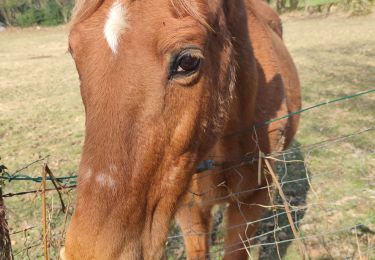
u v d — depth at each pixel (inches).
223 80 77.1
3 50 906.7
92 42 60.3
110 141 59.5
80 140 267.3
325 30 730.2
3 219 87.8
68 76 528.4
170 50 59.1
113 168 59.6
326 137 232.4
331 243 141.9
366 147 214.7
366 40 570.9
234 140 98.6
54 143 264.4
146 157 62.7
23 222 166.1
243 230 109.1
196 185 102.7
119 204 60.6
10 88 471.5
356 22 815.1
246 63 92.6
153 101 60.7
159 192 67.2
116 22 59.3
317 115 269.4
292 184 182.5
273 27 164.6
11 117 337.1
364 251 135.9
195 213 109.7
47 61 687.7
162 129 62.9
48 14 1389.0
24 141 272.4
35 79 522.0
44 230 84.7
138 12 59.9
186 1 62.4
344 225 150.7
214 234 155.0
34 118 329.7
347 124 249.9
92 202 59.2
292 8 1045.2
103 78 59.4
